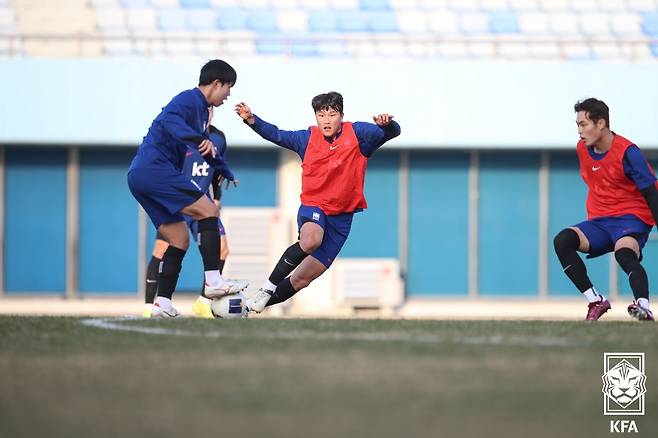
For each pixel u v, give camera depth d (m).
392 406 13.12
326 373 15.41
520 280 62.03
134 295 61.19
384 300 59.66
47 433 11.67
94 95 59.06
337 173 28.53
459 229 61.88
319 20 66.88
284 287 29.25
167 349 17.92
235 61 59.19
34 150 61.09
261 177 60.91
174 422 12.17
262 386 14.41
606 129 28.69
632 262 28.38
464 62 59.41
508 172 62.06
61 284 61.12
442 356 17.11
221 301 27.30
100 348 18.09
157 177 26.03
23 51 64.19
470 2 67.88
